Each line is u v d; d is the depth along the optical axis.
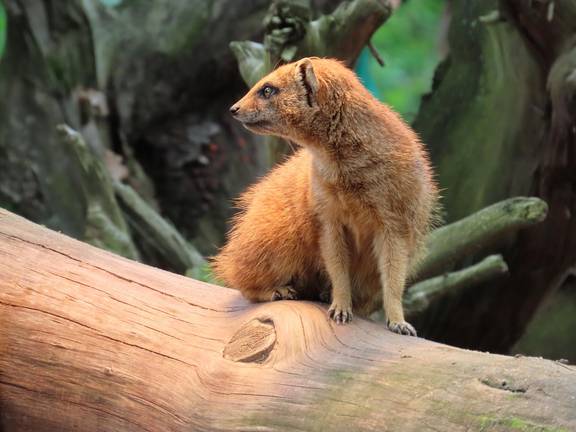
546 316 14.57
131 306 7.60
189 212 17.09
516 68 12.08
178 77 16.75
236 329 7.17
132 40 16.33
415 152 7.84
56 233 8.47
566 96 10.59
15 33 15.58
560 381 5.26
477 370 5.66
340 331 6.94
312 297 8.47
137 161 17.00
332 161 7.70
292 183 8.13
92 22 15.96
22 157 15.58
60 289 7.73
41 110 15.70
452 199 12.80
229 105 17.53
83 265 8.00
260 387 6.43
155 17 16.53
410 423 5.49
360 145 7.63
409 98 27.36
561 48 10.62
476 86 12.79
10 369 7.53
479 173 12.62
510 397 5.29
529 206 10.62
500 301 12.72
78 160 12.72
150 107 16.69
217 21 16.67
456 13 13.14
